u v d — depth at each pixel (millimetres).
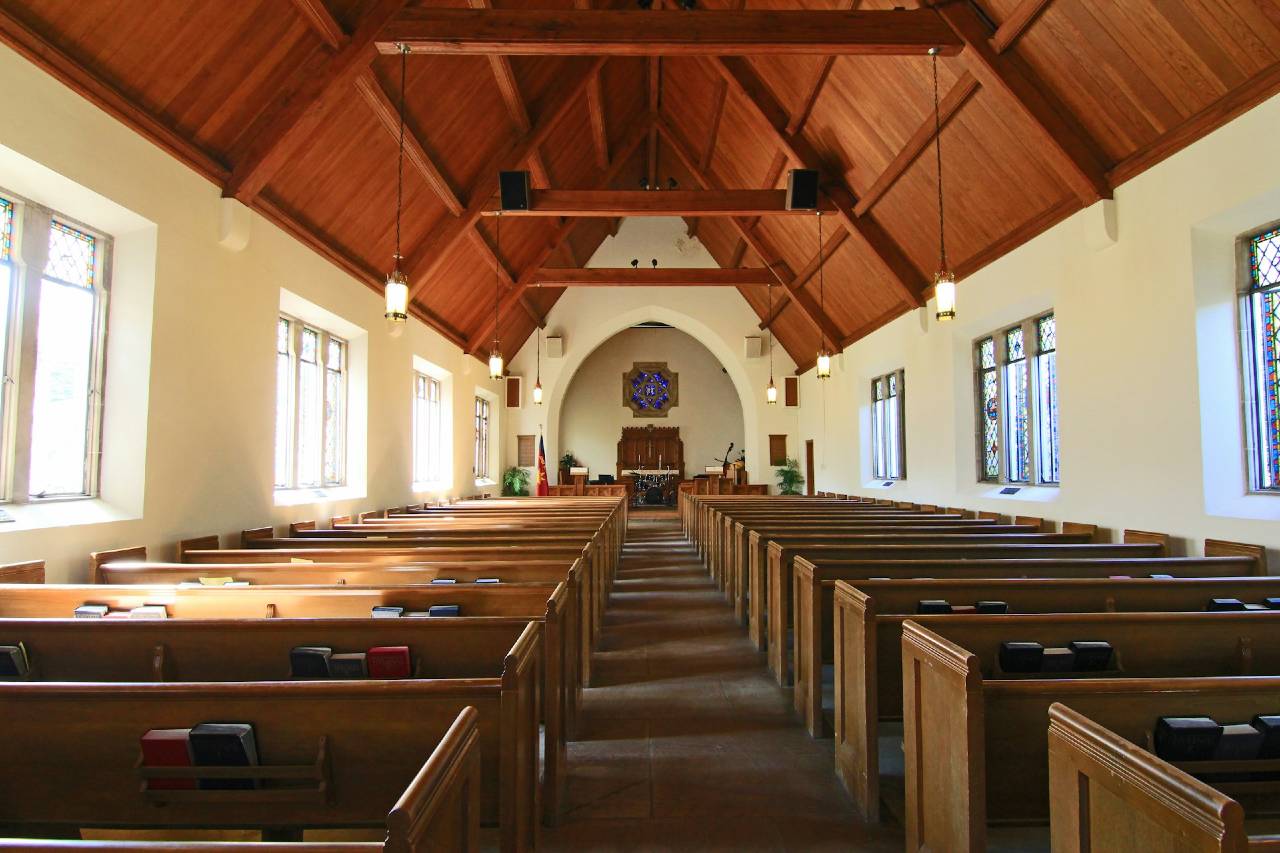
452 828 1492
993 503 7926
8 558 3906
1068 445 6512
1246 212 4738
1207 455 4992
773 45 5695
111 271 4949
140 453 4891
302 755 2080
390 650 2678
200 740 2006
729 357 17219
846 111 8070
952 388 8844
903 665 2633
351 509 8234
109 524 4590
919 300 9539
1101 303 6023
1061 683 2164
